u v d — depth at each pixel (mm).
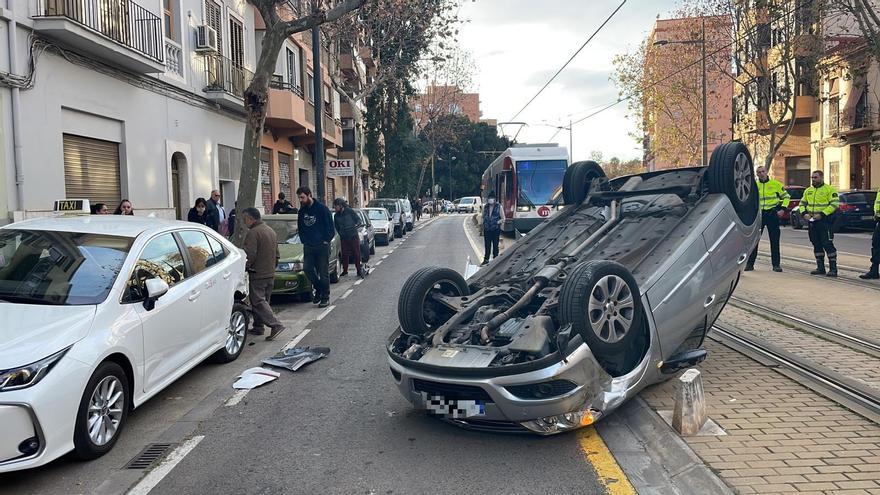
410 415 5984
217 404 6449
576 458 4910
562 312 5098
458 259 19672
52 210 12141
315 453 5160
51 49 12266
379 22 27422
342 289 14109
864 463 4379
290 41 24875
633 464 4789
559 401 4840
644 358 5461
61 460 5102
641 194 7234
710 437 4891
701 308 5969
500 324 5680
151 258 6359
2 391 4395
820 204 12523
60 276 5637
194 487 4605
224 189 21484
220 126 20438
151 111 16109
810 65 29781
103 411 5188
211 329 7305
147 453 5258
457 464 4867
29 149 11734
